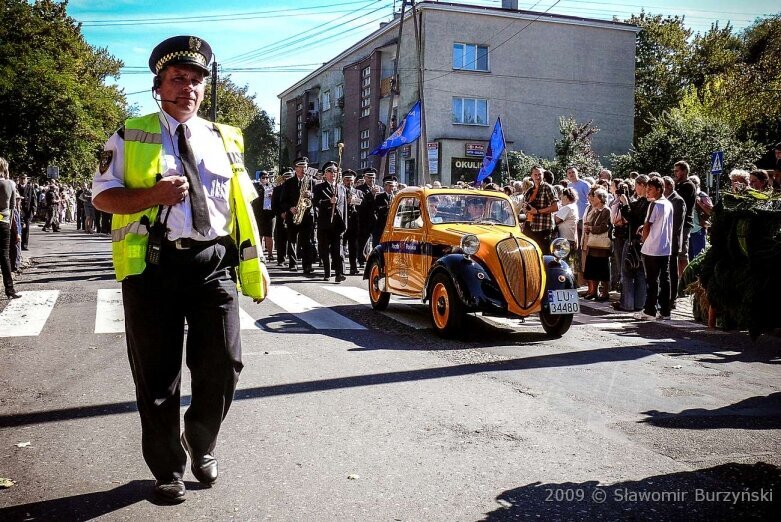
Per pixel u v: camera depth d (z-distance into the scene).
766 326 4.17
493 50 35.66
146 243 3.54
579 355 7.42
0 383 6.02
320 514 3.52
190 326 3.74
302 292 11.98
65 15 44.69
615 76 38.03
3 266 10.61
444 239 8.87
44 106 39.88
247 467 4.17
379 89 40.19
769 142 33.53
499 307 8.07
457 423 5.03
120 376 6.25
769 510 3.61
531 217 11.92
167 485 3.64
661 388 6.11
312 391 5.83
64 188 40.81
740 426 5.04
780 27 29.86
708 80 46.25
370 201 16.41
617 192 11.34
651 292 9.70
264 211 17.75
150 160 3.52
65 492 3.78
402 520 3.46
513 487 3.89
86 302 10.36
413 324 9.25
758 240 4.12
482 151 35.28
